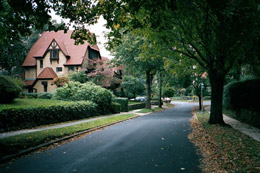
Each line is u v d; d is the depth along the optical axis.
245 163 5.51
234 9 7.37
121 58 28.38
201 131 11.06
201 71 19.70
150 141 8.98
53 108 14.32
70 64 35.66
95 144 8.52
